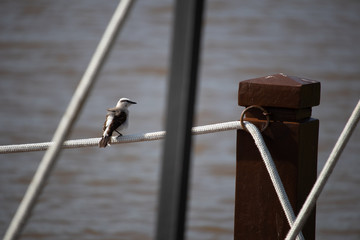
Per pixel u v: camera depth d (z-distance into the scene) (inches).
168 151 100.5
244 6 1710.1
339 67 1074.1
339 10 1690.5
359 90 920.3
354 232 490.3
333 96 880.9
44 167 107.7
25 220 106.5
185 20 97.0
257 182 176.9
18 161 641.0
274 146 174.6
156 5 1702.8
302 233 177.2
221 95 908.0
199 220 515.2
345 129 137.5
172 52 98.4
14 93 912.9
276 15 1606.8
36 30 1374.3
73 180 596.1
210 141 713.0
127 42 1295.5
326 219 509.7
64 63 1118.4
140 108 852.0
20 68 1069.8
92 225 503.2
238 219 180.4
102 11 1624.0
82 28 1421.0
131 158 659.4
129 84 982.4
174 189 100.7
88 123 773.3
